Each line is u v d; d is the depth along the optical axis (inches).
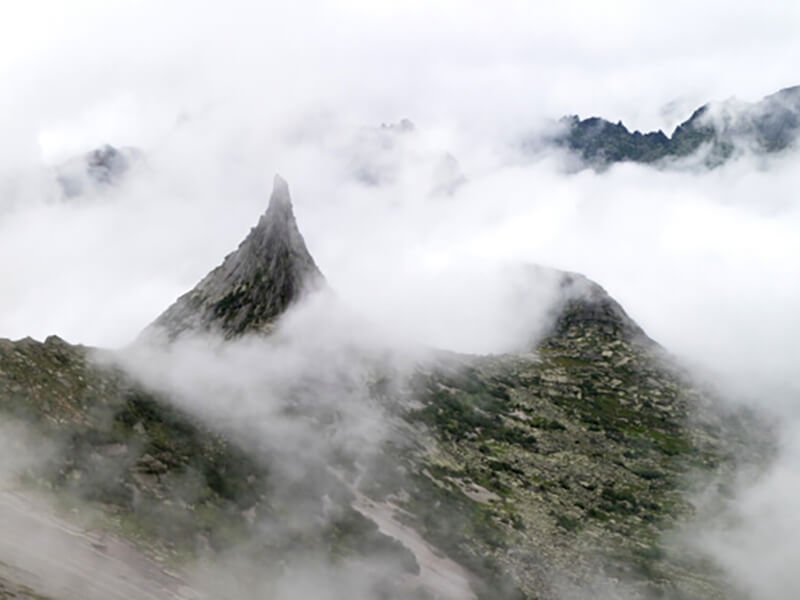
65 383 1958.7
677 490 3631.9
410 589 1877.5
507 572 2253.9
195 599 1320.1
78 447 1696.6
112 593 1193.4
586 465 3735.2
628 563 2608.3
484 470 3334.2
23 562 1144.2
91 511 1478.8
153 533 1512.1
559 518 2933.1
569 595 2219.5
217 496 1870.1
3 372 1801.2
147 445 1919.3
